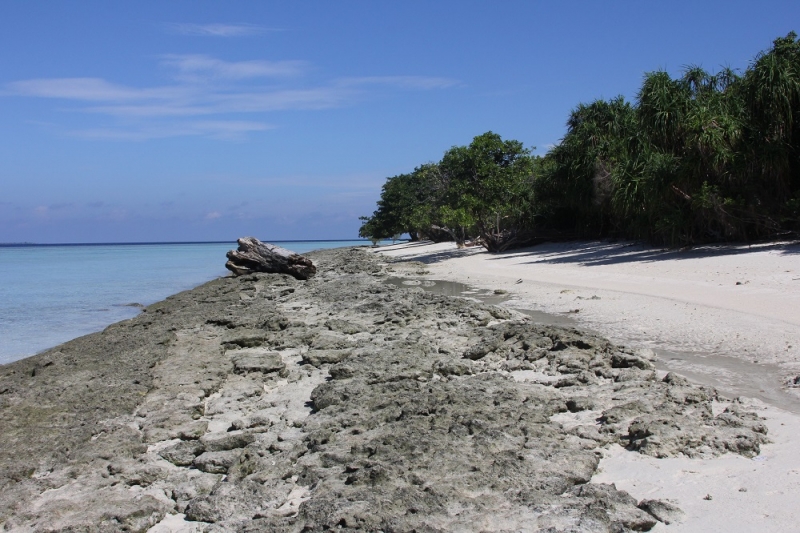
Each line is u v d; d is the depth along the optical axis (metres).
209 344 14.66
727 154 25.81
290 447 7.81
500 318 16.27
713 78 30.56
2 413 9.90
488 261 36.75
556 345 11.80
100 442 8.35
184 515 6.43
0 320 24.41
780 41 28.77
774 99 25.00
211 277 48.03
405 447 7.13
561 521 5.36
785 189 26.11
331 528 5.45
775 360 10.62
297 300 24.19
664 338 12.88
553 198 41.47
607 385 9.66
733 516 5.49
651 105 28.25
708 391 8.95
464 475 6.38
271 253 34.41
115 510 6.30
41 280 45.44
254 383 11.25
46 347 18.61
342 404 9.09
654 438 7.08
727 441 6.94
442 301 18.66
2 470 7.62
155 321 19.52
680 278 20.64
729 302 15.73
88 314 26.14
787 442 7.07
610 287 20.56
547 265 29.89
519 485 6.14
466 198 42.50
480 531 5.28
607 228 39.88
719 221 26.70
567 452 6.87
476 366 11.35
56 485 7.24
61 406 10.11
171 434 8.66
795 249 22.75
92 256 101.75
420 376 10.57
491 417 8.04
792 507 5.55
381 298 20.81
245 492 6.53
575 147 36.81
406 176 86.88
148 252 127.81
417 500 5.79
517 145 43.66
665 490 6.11
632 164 29.58
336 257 55.25
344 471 6.82
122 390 10.75
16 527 6.18
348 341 13.86
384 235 85.69
